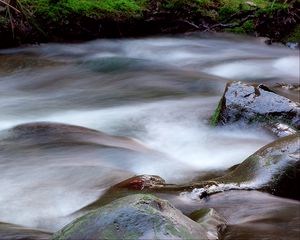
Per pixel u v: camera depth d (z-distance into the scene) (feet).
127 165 15.84
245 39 41.39
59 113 22.34
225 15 42.88
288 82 30.07
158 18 40.60
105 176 14.56
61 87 27.84
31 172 14.89
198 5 42.34
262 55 37.19
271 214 11.17
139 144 18.21
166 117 21.36
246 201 11.93
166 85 27.99
